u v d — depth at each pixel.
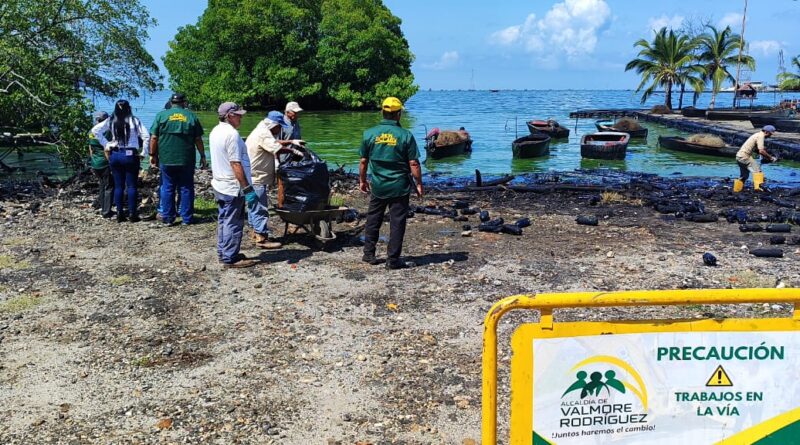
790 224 11.02
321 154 27.56
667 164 24.95
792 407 2.73
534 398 2.66
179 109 9.80
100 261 8.18
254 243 8.93
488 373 2.71
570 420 2.69
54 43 19.66
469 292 7.00
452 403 4.62
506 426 4.30
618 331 2.65
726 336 2.67
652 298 2.61
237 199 7.80
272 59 61.59
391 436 4.21
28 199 12.61
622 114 60.22
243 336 5.81
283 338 5.76
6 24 18.12
